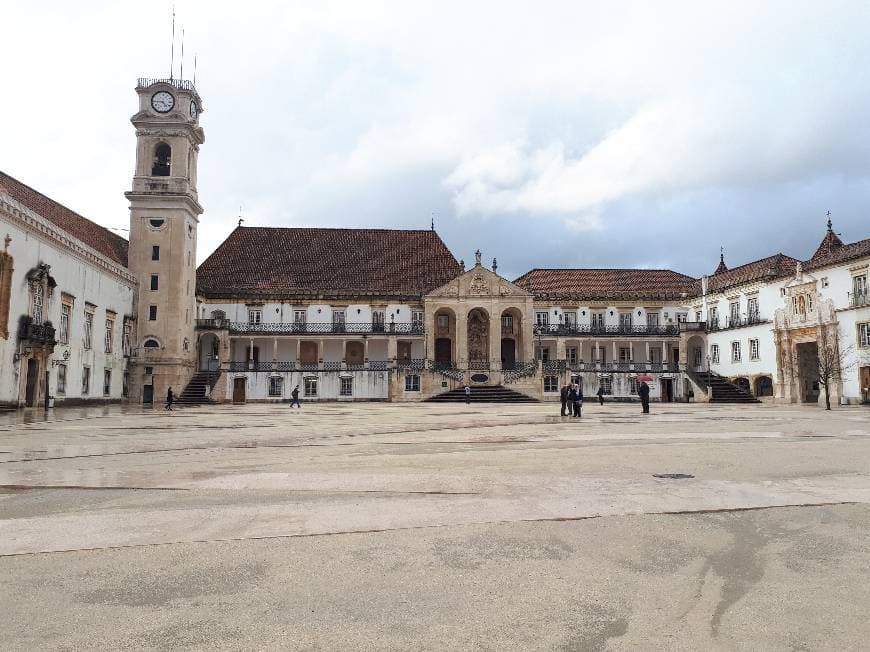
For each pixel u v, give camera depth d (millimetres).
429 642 4293
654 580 5496
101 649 4180
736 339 58969
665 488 9664
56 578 5512
